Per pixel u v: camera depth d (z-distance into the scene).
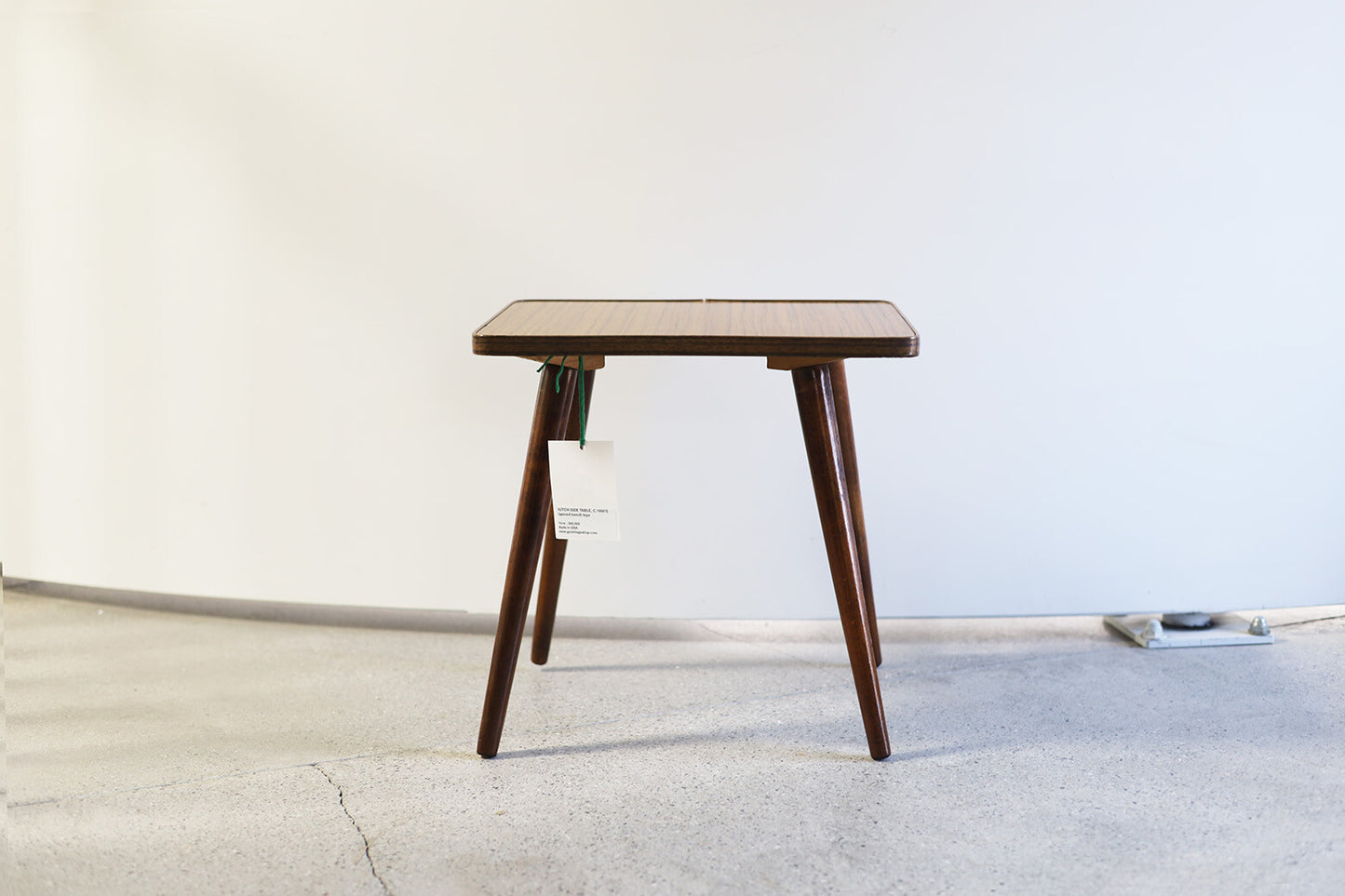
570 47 1.69
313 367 1.84
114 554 1.96
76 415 1.92
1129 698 1.53
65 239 1.85
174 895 1.03
